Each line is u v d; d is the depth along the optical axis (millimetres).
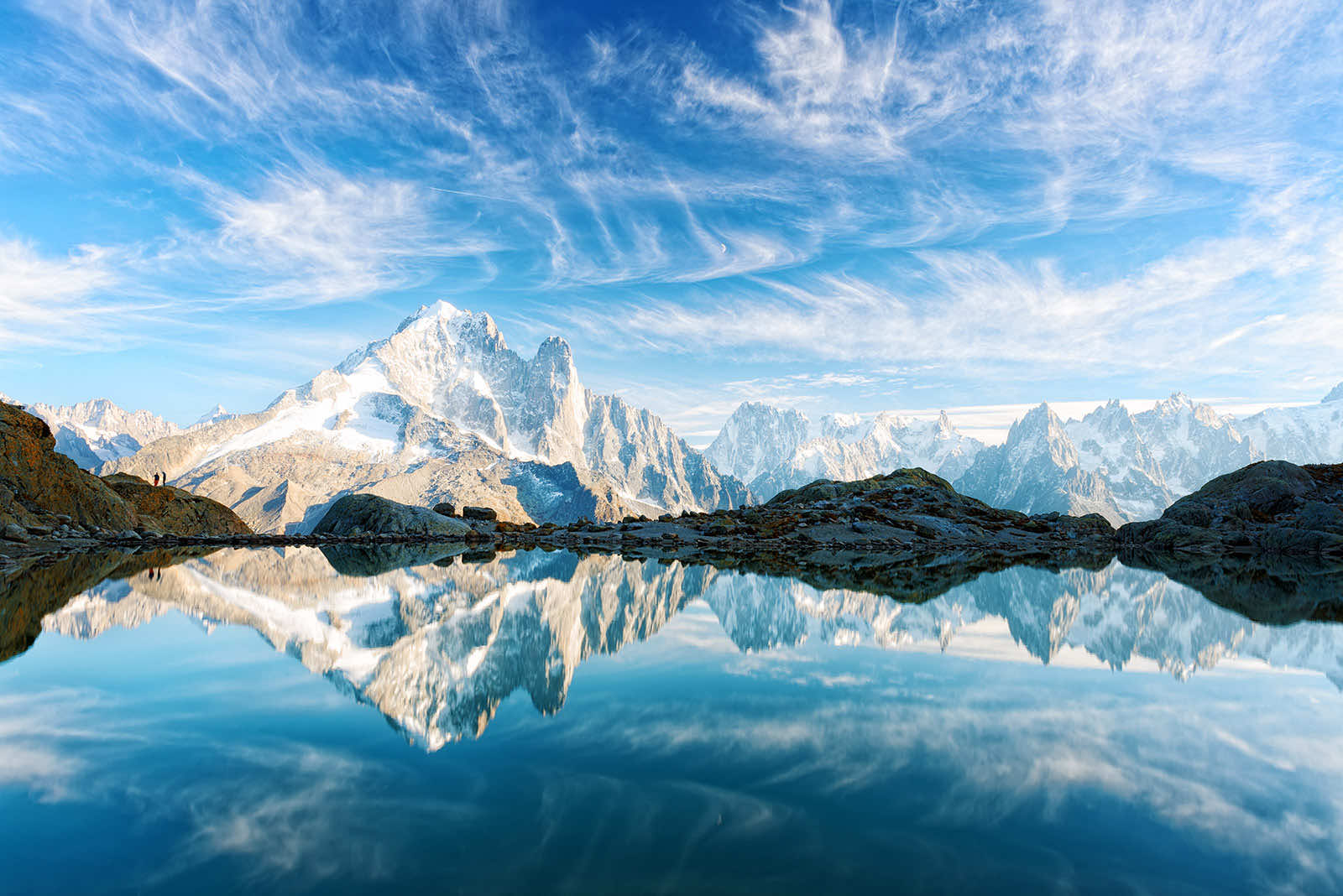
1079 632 11180
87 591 15234
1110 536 42469
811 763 5145
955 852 3795
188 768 4973
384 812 4254
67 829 4027
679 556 28188
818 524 39125
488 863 3621
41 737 5656
